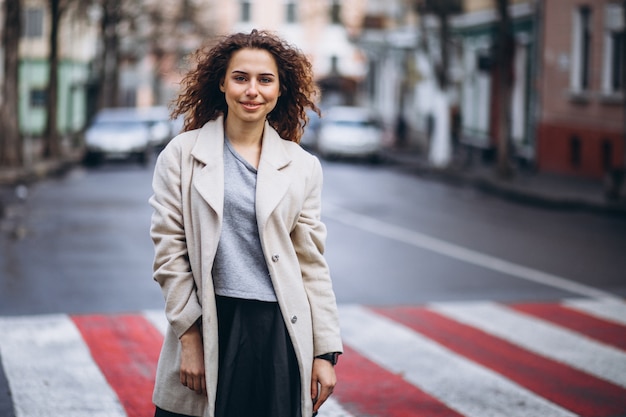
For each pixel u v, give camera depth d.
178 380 4.00
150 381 7.88
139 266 13.90
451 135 46.50
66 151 45.59
